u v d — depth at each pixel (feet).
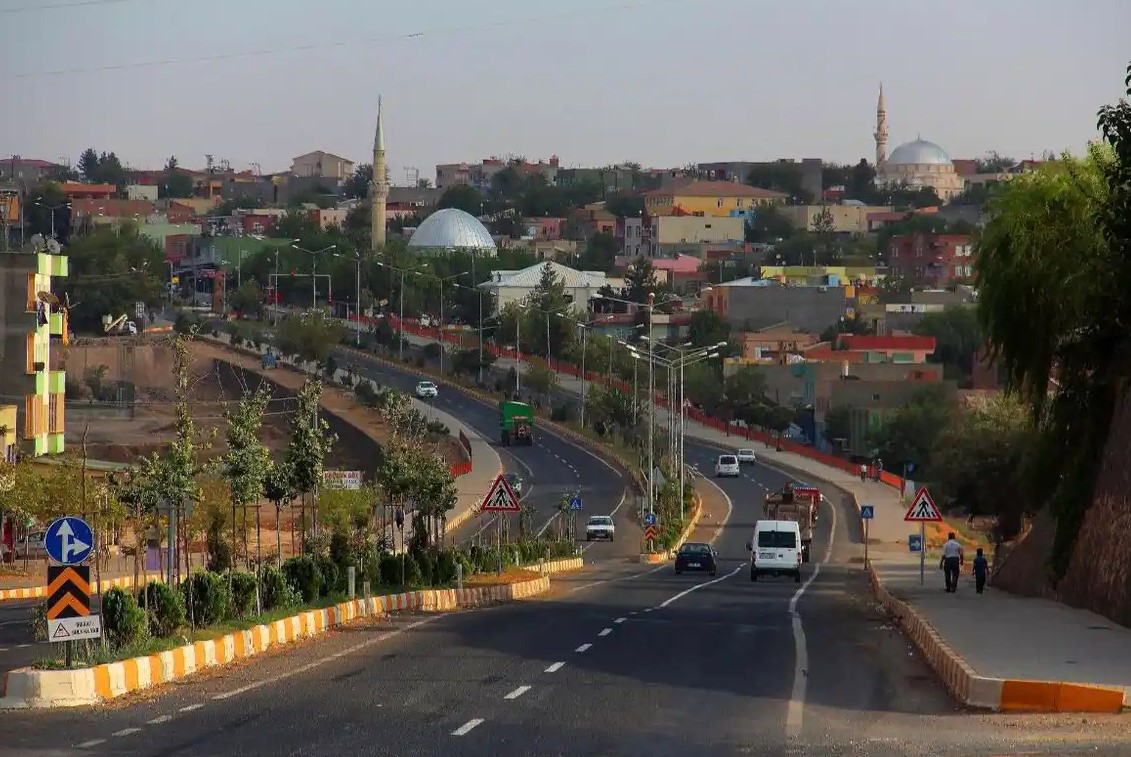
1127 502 136.15
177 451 122.83
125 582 202.18
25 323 323.37
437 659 106.01
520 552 262.47
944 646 106.93
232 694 87.10
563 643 118.11
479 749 68.74
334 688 89.71
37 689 83.46
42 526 263.29
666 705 84.02
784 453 544.62
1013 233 177.99
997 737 73.92
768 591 212.43
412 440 287.69
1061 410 164.66
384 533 218.38
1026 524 267.18
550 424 574.97
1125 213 151.84
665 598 187.52
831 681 97.14
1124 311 155.22
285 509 366.43
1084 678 90.02
